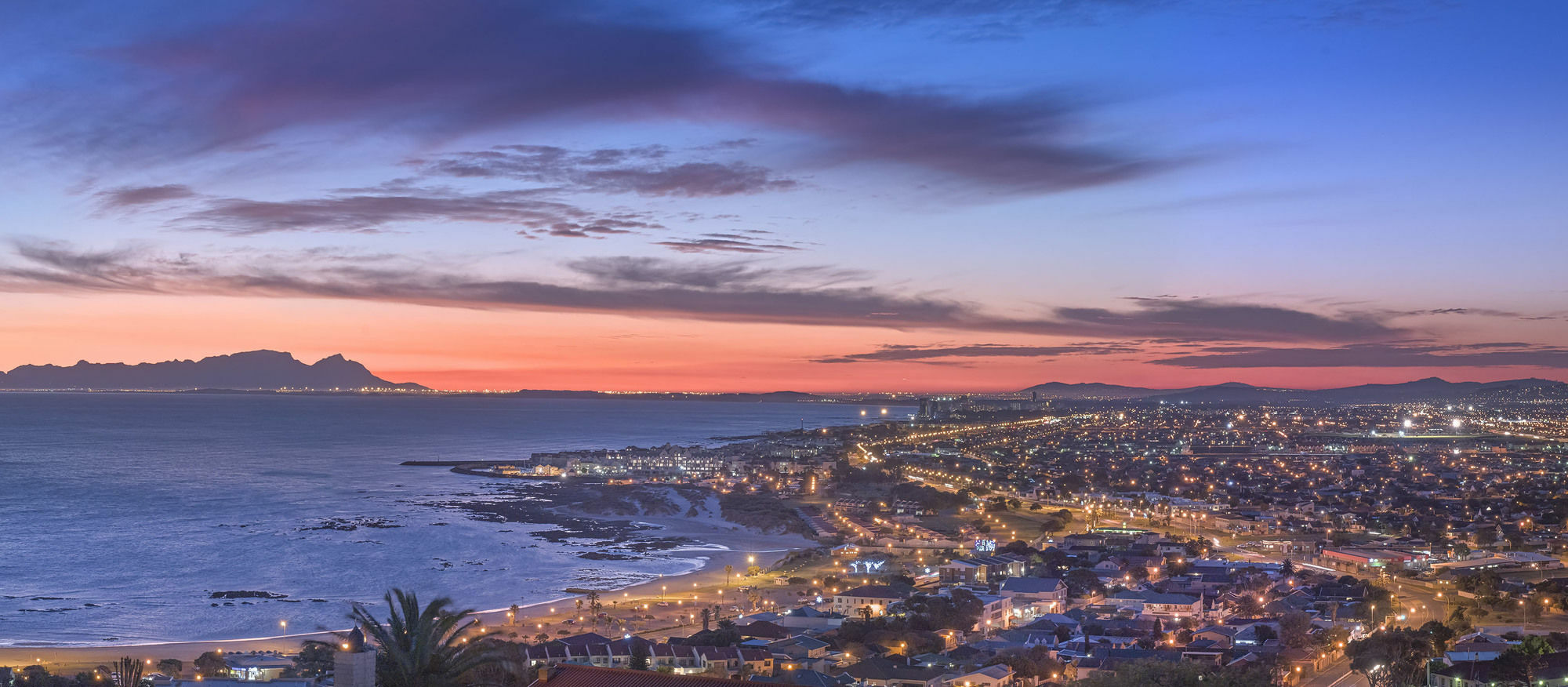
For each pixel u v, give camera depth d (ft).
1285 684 440.45
